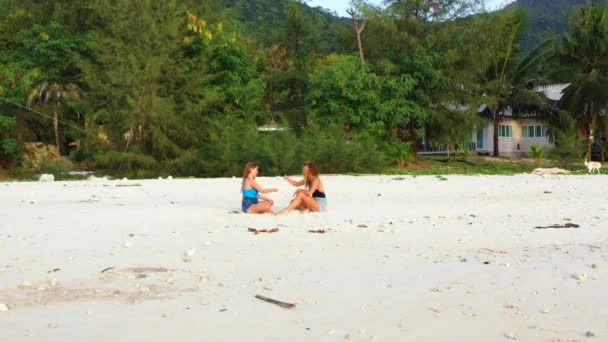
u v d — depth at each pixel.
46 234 10.43
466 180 25.09
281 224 11.45
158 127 36.94
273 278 6.90
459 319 5.25
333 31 49.97
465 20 44.22
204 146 37.88
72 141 43.72
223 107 40.66
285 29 55.78
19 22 45.38
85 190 20.59
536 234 10.04
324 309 5.61
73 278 6.98
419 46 42.88
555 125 48.12
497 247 8.87
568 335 4.79
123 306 5.75
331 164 34.53
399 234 10.12
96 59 40.06
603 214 12.74
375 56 44.84
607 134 47.22
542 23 127.50
